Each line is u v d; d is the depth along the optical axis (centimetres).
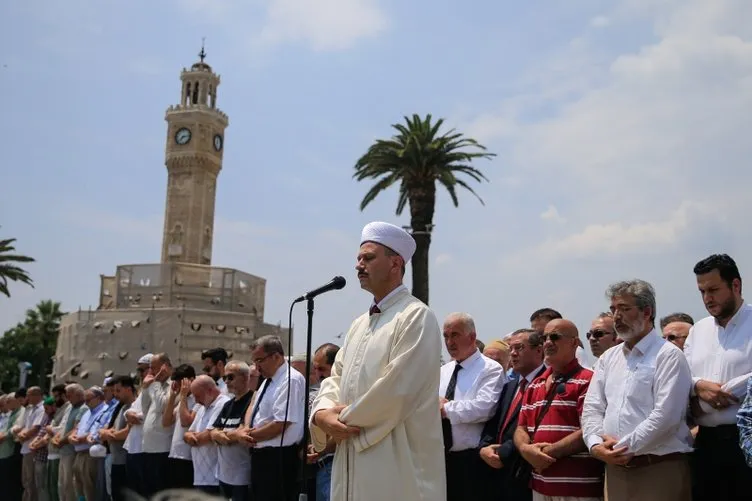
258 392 886
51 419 1505
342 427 482
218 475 894
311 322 581
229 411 928
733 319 581
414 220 3178
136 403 1148
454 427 716
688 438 573
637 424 560
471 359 752
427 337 495
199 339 5072
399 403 474
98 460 1263
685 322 809
